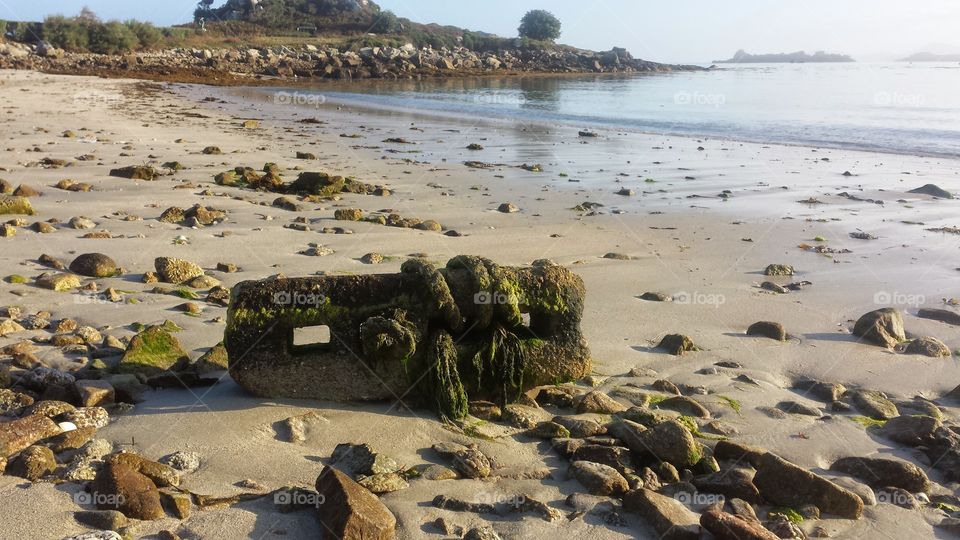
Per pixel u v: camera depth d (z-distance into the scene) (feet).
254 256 8.20
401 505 3.62
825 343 6.38
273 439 4.16
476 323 4.81
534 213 11.27
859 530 3.76
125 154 15.19
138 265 7.61
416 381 4.68
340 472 3.61
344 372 4.64
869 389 5.52
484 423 4.60
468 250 9.00
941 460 4.42
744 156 18.02
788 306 7.31
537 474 4.02
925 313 7.14
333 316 4.63
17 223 8.82
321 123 24.44
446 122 25.90
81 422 4.13
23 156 14.30
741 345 6.25
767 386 5.46
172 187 11.71
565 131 23.35
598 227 10.50
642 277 8.18
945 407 5.27
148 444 4.00
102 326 5.87
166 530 3.24
